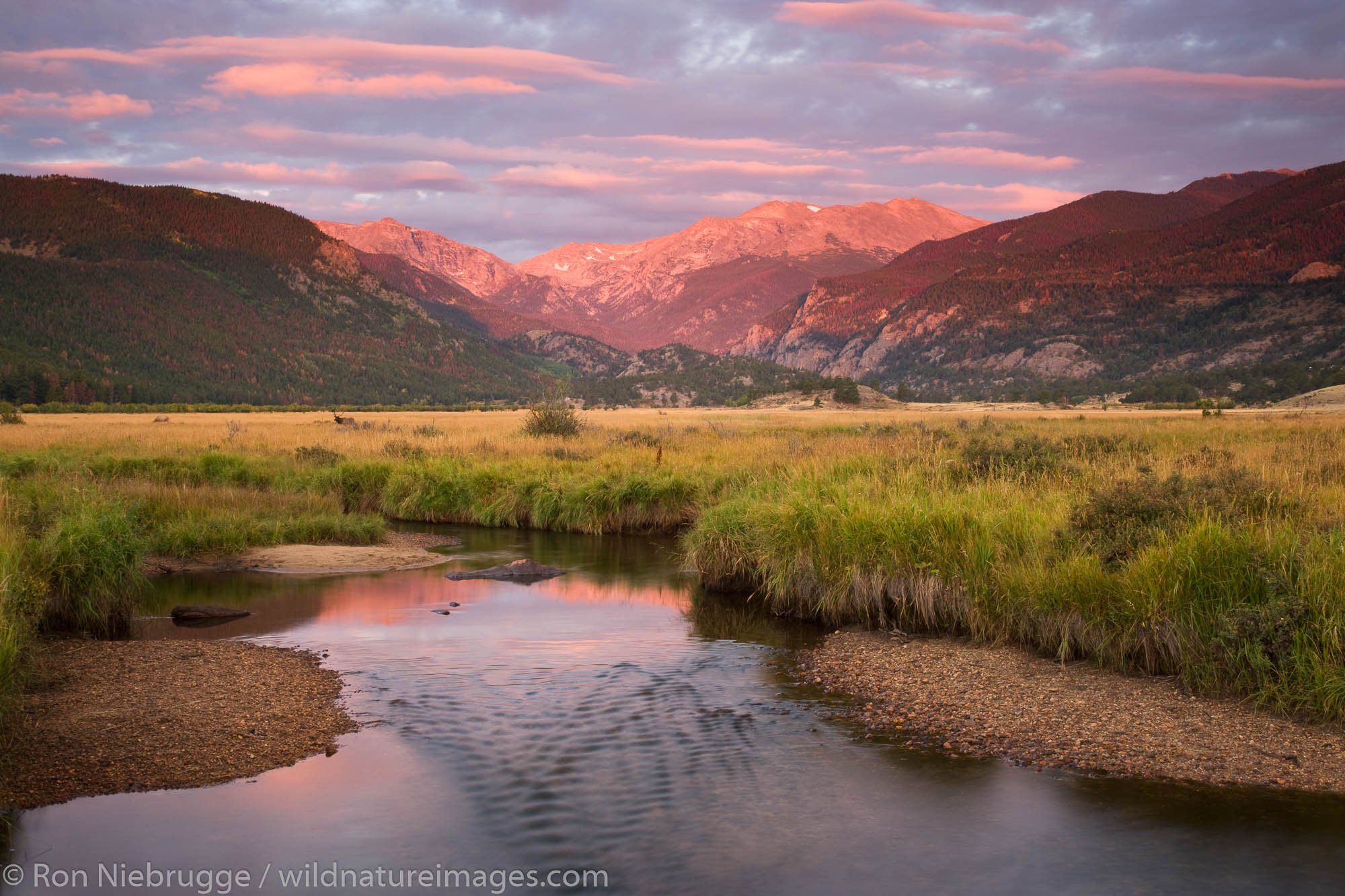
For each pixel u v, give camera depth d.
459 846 5.34
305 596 13.05
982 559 10.16
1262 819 5.71
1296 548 8.27
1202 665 8.03
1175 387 189.75
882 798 6.06
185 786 6.16
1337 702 7.09
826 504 12.15
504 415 107.50
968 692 8.26
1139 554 8.97
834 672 9.05
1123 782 6.30
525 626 11.17
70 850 5.27
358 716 7.60
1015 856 5.25
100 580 11.08
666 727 7.39
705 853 5.27
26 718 7.45
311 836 5.46
